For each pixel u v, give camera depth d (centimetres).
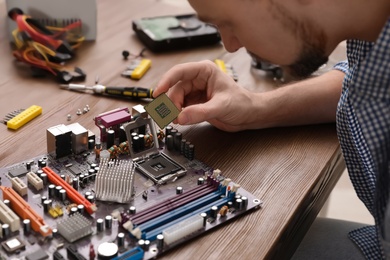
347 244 107
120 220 77
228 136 103
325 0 74
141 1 161
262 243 78
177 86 106
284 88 109
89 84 116
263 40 78
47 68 119
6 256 71
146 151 95
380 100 74
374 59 72
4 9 146
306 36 77
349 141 96
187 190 86
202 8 77
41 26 128
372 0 74
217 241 77
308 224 100
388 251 82
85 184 85
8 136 97
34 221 74
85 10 133
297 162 97
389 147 76
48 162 89
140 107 100
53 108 107
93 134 94
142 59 129
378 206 80
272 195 88
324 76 114
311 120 108
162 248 75
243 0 75
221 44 141
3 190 80
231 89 104
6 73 118
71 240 73
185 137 101
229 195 85
